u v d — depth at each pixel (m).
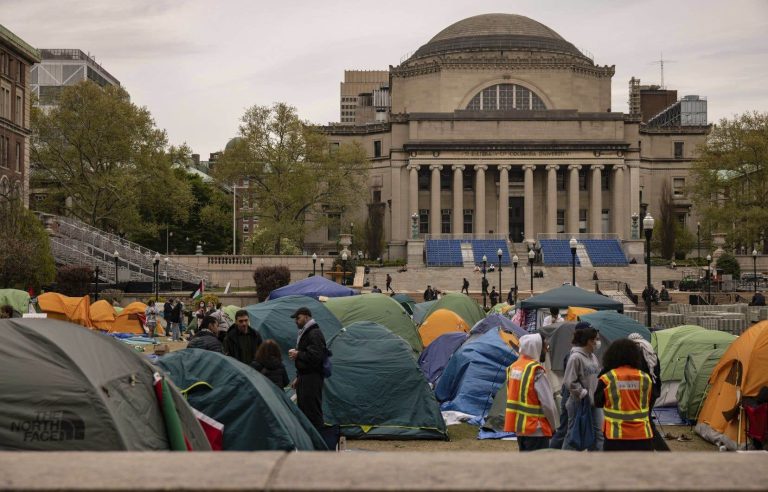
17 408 10.66
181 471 4.64
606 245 118.88
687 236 121.81
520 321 35.94
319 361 17.38
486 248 116.94
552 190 126.12
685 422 22.56
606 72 138.62
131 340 43.47
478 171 126.94
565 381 14.12
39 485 4.39
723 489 4.23
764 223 100.38
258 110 108.75
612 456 4.93
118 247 86.12
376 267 108.06
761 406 17.70
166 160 97.19
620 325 25.53
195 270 92.44
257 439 14.61
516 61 135.62
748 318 49.19
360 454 5.07
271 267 75.38
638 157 128.62
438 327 34.28
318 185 112.44
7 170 76.19
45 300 42.06
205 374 15.16
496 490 4.27
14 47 77.44
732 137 105.31
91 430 10.63
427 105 137.12
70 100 91.62
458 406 23.62
